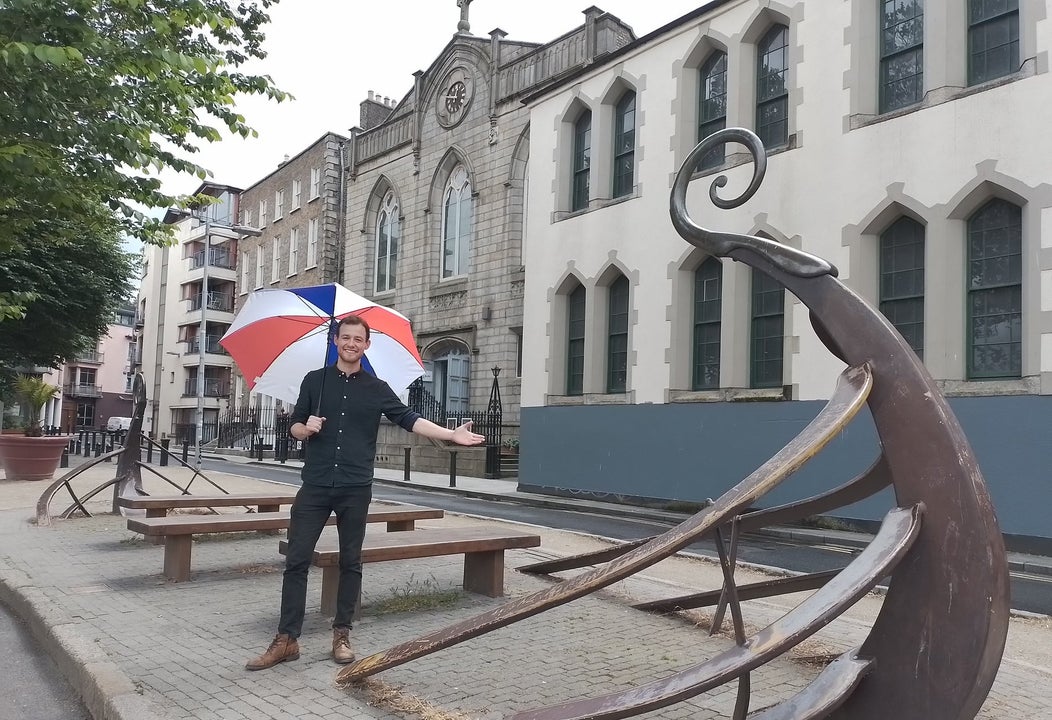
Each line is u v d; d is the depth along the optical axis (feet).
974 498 8.16
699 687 8.02
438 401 85.87
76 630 16.26
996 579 7.90
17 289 60.13
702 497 44.75
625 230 51.57
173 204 30.99
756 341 44.45
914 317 37.73
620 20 70.38
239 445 120.37
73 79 22.56
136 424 33.91
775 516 13.55
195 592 19.95
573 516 43.55
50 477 53.21
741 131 11.76
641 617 18.65
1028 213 32.94
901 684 8.29
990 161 34.22
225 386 167.22
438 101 87.71
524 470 56.44
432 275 86.99
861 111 39.37
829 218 40.37
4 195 25.20
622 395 50.70
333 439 14.37
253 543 27.63
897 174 37.58
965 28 36.42
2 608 19.83
